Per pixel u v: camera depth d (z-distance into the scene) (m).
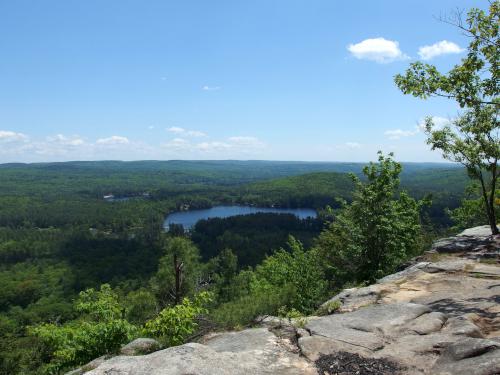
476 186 21.36
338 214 16.92
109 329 7.37
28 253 105.50
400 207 15.85
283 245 83.31
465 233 16.05
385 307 6.75
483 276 9.15
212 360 4.50
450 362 4.31
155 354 4.66
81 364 7.21
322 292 14.81
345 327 5.88
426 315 6.14
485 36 7.88
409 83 8.88
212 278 46.88
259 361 4.74
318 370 4.55
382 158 15.59
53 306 66.62
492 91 8.29
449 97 8.70
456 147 14.01
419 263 11.06
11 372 27.38
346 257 16.28
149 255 96.50
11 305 72.44
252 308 9.88
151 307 26.75
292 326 6.09
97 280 81.19
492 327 5.73
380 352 4.93
